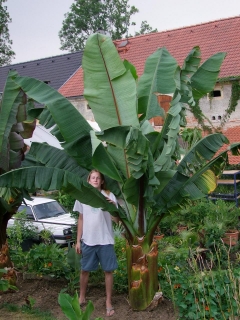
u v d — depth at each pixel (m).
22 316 4.61
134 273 4.48
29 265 5.85
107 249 4.58
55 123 4.85
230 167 13.51
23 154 5.27
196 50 4.55
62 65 21.92
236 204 10.83
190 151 4.68
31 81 4.72
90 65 4.60
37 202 9.94
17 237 6.78
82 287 4.75
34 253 5.71
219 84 15.34
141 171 4.15
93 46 4.59
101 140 4.03
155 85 5.08
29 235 7.73
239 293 4.06
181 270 4.90
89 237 4.59
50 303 4.95
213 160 4.55
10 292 5.27
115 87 4.57
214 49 16.92
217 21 18.27
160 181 4.50
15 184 4.22
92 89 4.61
